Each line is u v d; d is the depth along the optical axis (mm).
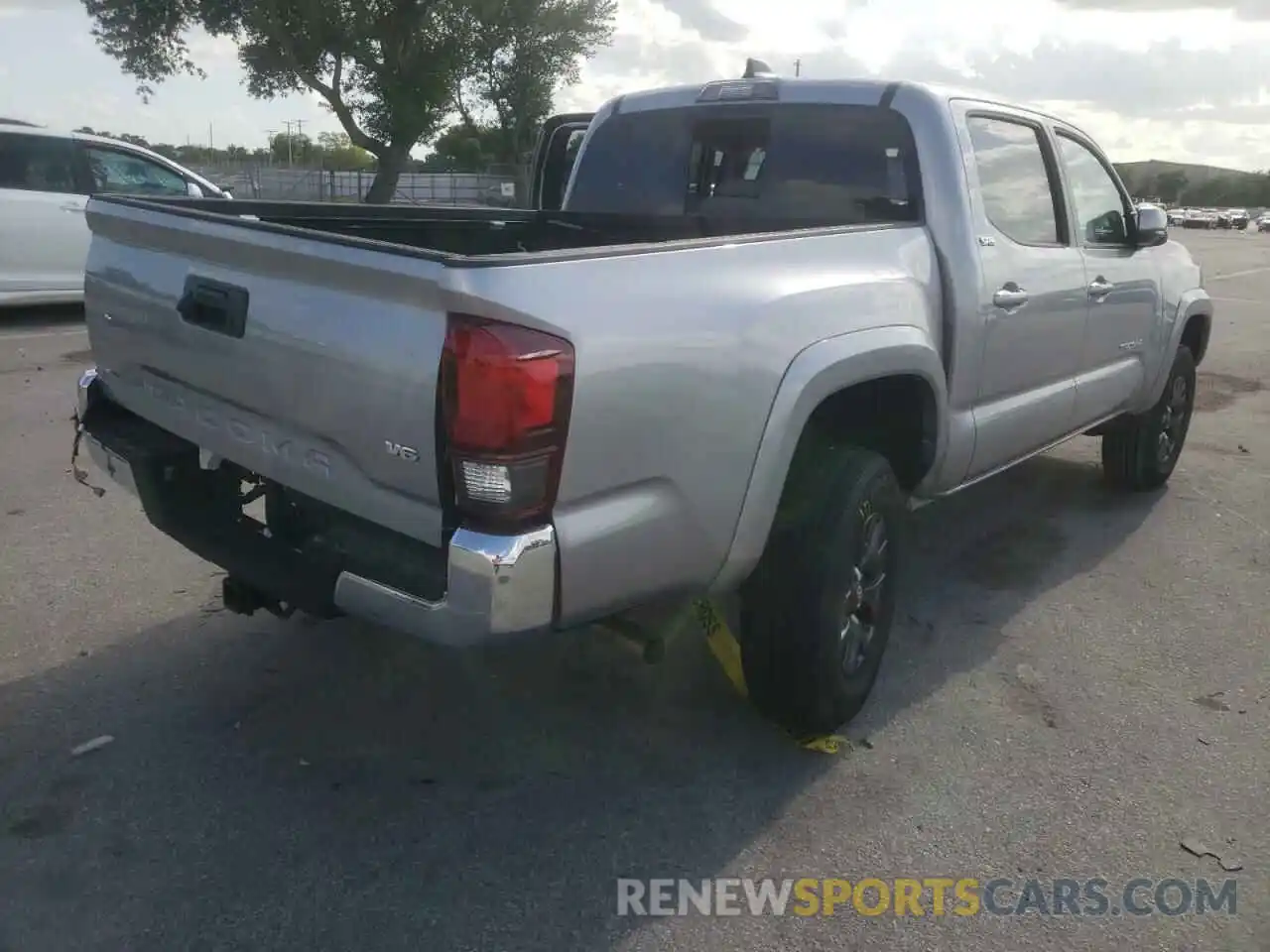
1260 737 3713
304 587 2883
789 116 4473
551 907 2820
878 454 3520
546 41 32938
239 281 2914
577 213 5051
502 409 2410
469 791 3303
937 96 4141
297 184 33781
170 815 3141
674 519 2824
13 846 2984
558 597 2598
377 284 2543
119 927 2703
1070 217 4879
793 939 2732
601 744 3580
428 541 2617
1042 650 4344
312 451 2846
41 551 4957
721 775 3418
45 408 7547
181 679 3896
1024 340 4426
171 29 29938
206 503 3494
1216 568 5230
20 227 10648
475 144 42469
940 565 5227
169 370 3266
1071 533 5711
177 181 12141
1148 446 6141
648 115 4961
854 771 3465
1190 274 6199
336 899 2824
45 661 3982
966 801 3312
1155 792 3379
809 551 3275
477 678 3975
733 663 3584
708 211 4773
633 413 2650
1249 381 10117
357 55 29297
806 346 3115
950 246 4012
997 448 4422
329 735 3578
